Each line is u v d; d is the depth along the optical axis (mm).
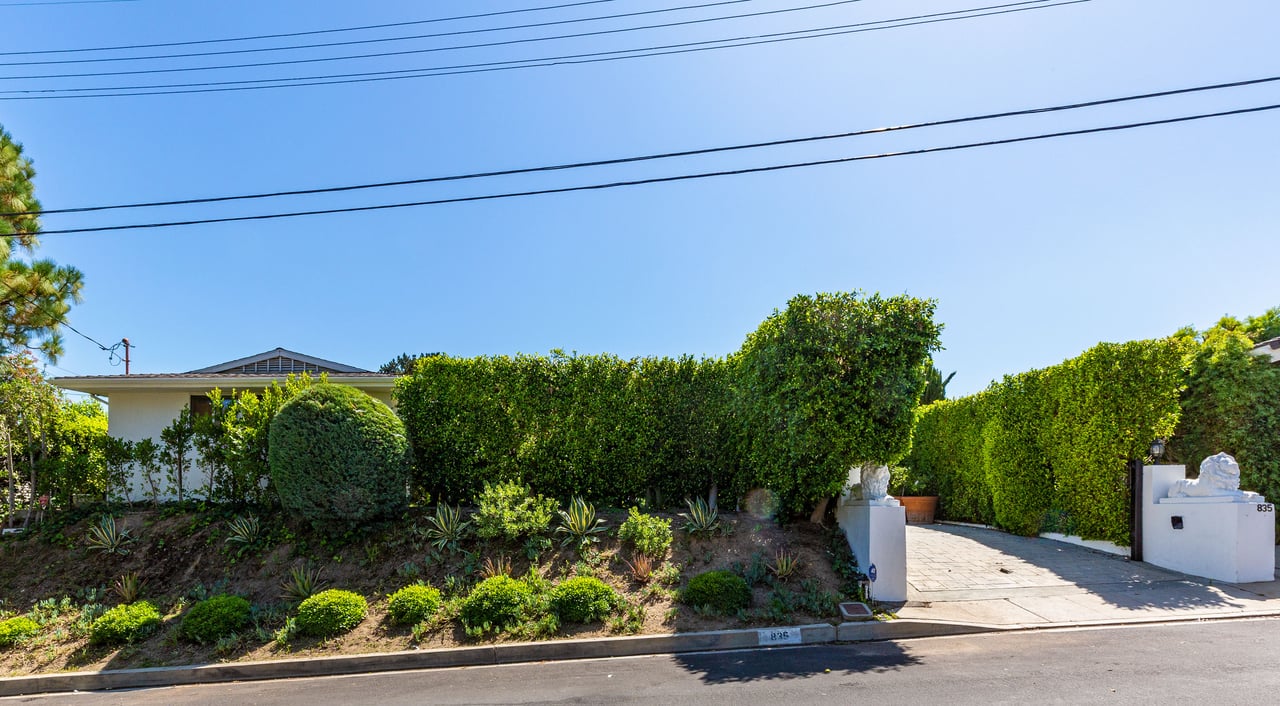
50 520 10547
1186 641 6316
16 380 10766
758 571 8305
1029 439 12844
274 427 9227
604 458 10453
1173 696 4844
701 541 9234
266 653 7141
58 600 8812
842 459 8695
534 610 7680
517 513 9203
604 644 6957
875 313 8648
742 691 5461
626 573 8586
